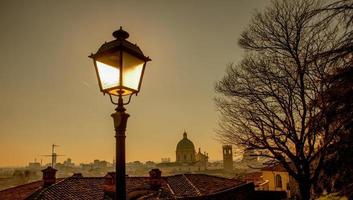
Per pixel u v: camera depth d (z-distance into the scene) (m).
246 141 19.34
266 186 54.84
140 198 8.77
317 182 15.64
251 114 18.62
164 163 150.00
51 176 29.44
